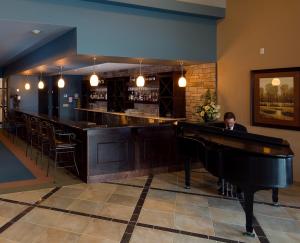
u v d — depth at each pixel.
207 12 5.79
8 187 4.62
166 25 5.56
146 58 5.42
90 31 4.80
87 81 11.84
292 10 4.88
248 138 3.82
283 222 3.50
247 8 5.59
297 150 4.90
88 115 11.06
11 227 3.31
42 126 6.14
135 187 4.71
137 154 5.30
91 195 4.33
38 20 4.39
